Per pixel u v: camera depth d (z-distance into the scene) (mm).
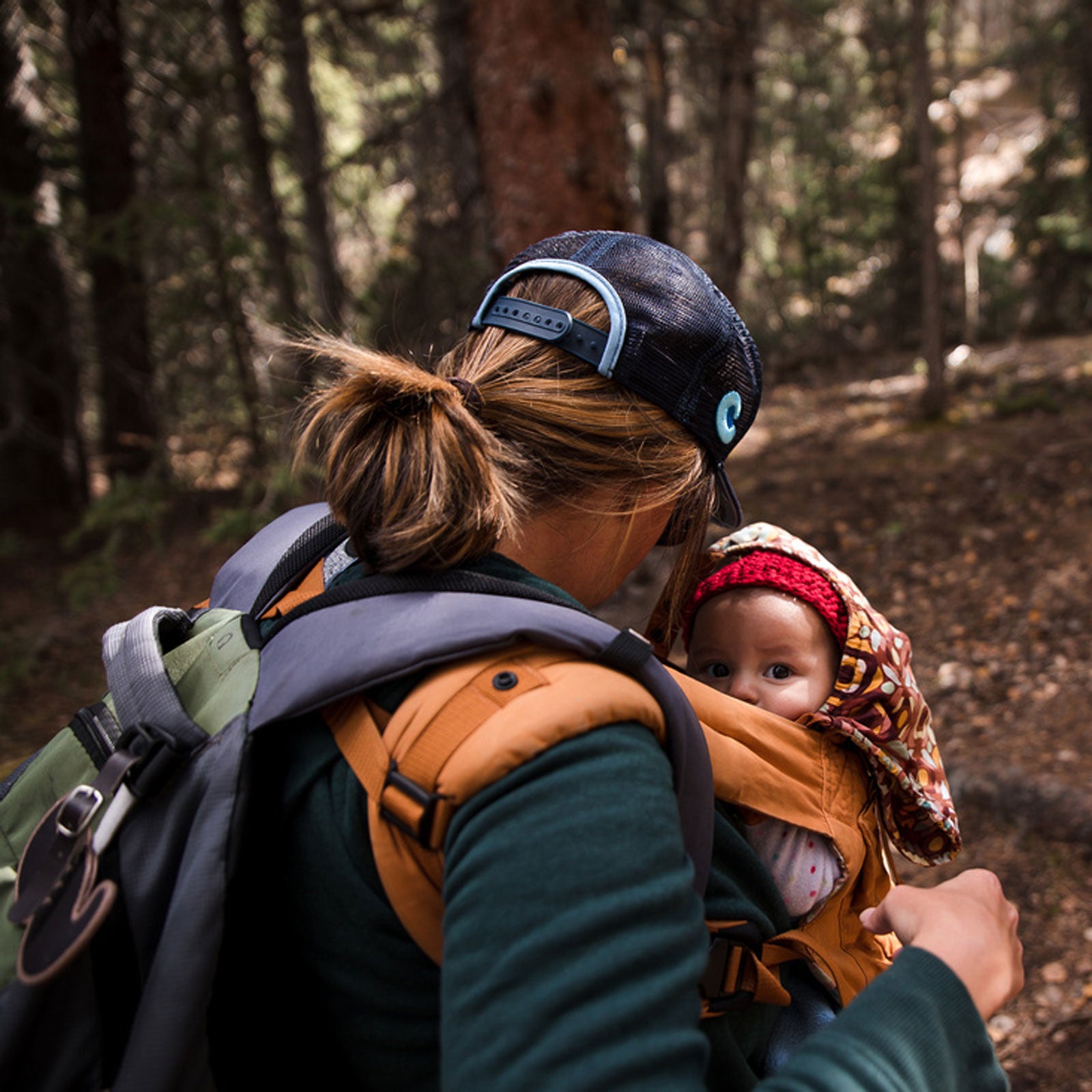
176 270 6809
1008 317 14008
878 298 15055
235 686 734
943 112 17062
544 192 4695
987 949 681
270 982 736
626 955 547
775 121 16250
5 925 713
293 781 697
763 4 9383
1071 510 6027
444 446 707
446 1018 562
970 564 5652
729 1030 846
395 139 6977
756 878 892
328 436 784
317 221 7602
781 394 12180
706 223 15812
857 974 1046
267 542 998
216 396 6781
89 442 11586
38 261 8359
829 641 1154
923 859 1192
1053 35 14125
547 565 804
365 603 721
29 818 761
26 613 7000
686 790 699
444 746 625
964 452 7695
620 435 773
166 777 694
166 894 674
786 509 7105
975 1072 625
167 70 7863
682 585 918
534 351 793
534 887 567
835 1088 555
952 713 4180
